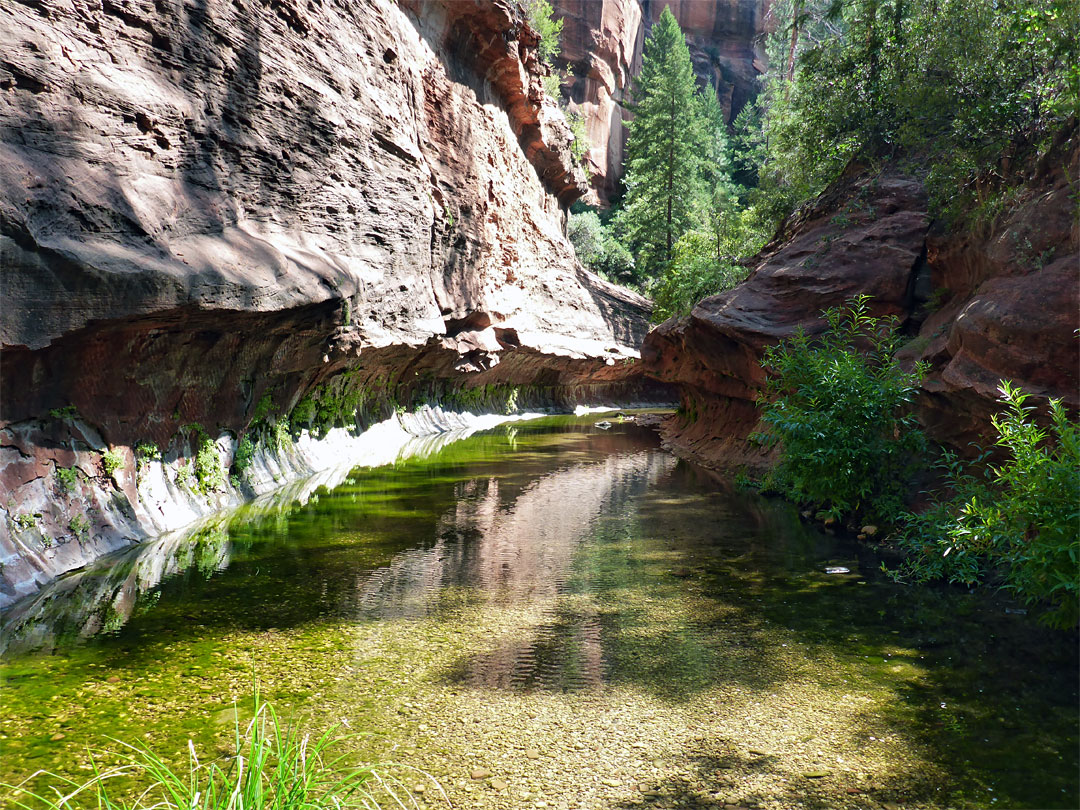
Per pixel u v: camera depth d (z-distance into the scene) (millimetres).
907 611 6137
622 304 42594
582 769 3674
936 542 7289
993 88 9977
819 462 8945
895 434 9070
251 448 11906
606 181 56250
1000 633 5594
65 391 7285
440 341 21031
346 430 17297
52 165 6574
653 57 53344
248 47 10500
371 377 18734
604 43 53406
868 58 13500
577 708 4355
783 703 4430
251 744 2432
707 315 13523
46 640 5375
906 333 11172
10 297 5973
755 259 17859
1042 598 5770
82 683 4637
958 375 7836
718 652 5250
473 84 25188
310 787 2490
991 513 5875
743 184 58375
